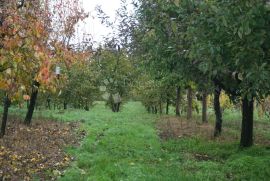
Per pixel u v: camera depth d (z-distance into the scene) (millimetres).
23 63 7684
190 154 15758
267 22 7781
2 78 7453
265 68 7898
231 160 14047
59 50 11188
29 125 20422
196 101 37125
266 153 15141
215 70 8641
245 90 9141
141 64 21016
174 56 14906
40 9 13602
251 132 16641
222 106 28922
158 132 21422
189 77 15734
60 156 14133
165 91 35938
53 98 35938
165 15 12617
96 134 19188
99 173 11672
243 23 7043
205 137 19953
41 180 11188
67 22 18734
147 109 42156
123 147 16078
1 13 8125
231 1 7566
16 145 15102
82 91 36750
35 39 7746
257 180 11523
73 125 22344
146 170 12062
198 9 9219
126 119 27016
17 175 11391
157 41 15086
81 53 22031
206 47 8117
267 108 23266
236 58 8008
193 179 11305
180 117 30891
